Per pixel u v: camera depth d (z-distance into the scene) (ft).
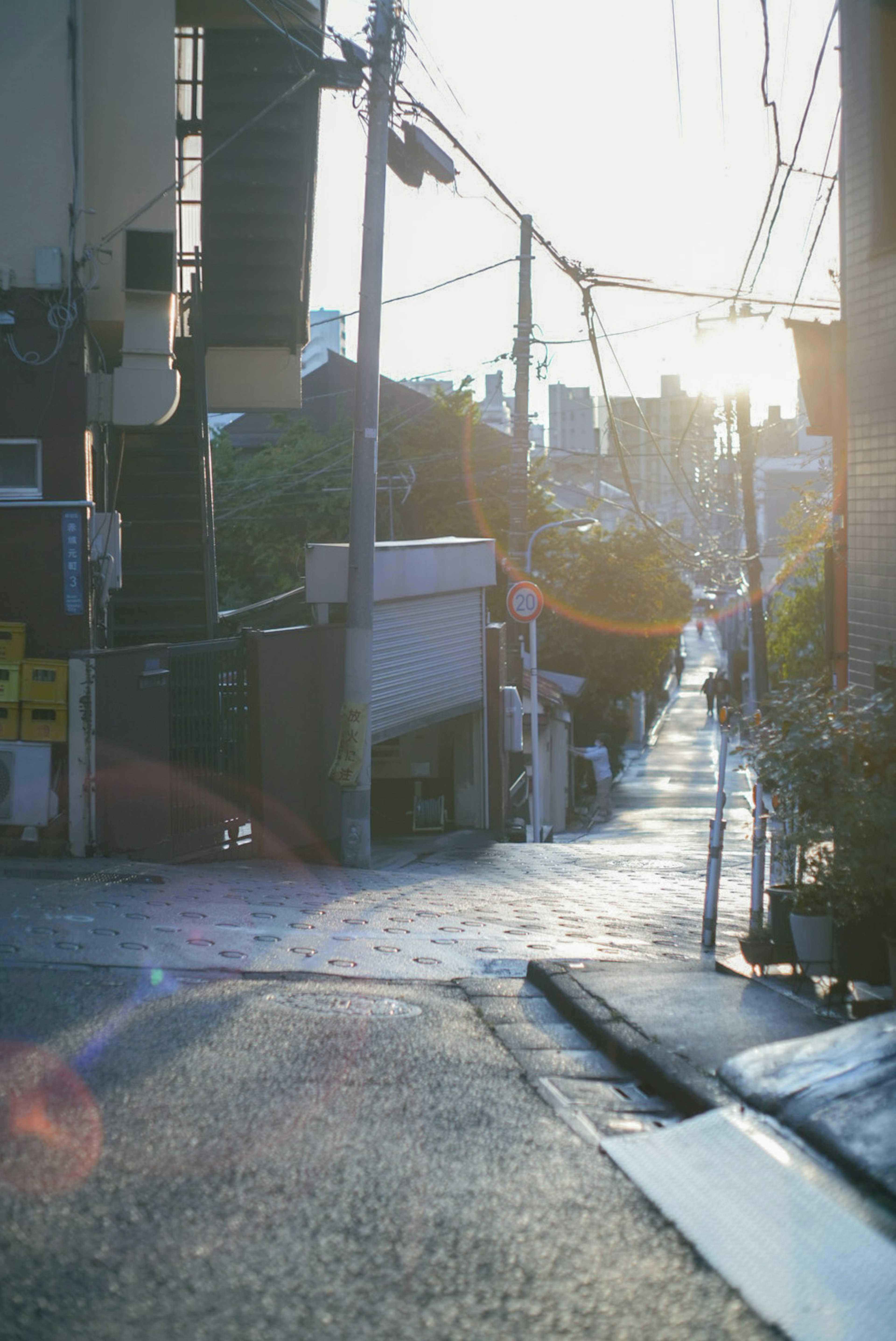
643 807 106.32
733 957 26.86
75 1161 14.44
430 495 115.03
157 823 38.29
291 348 53.57
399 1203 13.84
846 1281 11.96
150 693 38.01
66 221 36.88
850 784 22.89
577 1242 12.98
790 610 104.37
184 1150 14.99
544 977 24.77
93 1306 11.36
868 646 34.32
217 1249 12.58
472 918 34.30
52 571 36.68
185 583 53.11
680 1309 11.66
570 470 289.12
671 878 49.24
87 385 37.99
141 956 24.82
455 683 65.36
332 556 52.26
